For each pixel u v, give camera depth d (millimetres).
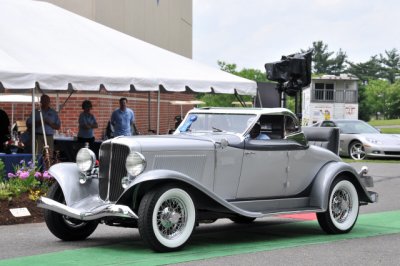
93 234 9516
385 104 99188
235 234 9617
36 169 12484
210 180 8531
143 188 7984
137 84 13906
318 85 47594
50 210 8641
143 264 7145
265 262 7383
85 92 21016
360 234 9578
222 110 9352
